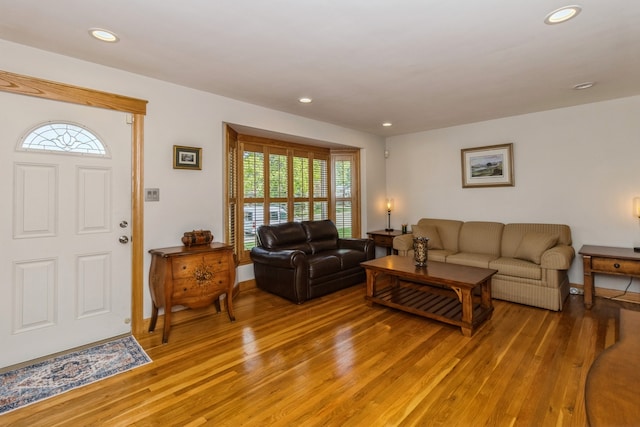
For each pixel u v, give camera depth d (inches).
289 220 189.5
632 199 137.1
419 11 73.9
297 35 84.8
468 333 104.9
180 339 104.9
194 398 73.6
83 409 70.0
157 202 115.0
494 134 175.9
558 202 156.1
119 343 102.2
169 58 98.1
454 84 121.7
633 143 136.5
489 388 76.2
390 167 225.5
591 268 127.9
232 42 88.4
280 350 96.7
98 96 101.5
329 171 212.8
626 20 78.0
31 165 91.1
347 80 117.3
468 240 172.2
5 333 87.7
